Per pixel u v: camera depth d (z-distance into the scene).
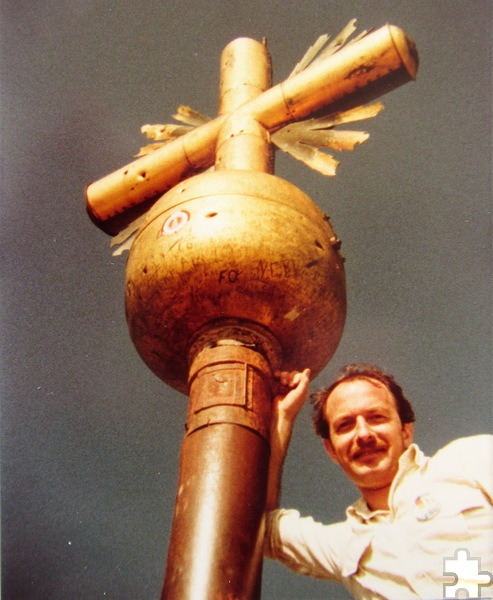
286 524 4.79
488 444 4.34
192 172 7.65
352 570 4.32
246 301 5.32
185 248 5.34
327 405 4.82
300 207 5.75
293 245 5.44
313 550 4.62
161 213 5.73
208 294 5.32
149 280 5.46
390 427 4.58
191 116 8.33
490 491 4.14
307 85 7.28
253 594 4.15
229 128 7.23
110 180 7.93
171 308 5.41
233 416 4.74
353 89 7.26
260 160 6.84
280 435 4.96
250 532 4.31
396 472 4.50
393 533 4.27
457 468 4.29
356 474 4.53
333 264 5.71
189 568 4.07
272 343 5.41
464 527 4.03
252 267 5.30
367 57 7.20
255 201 5.57
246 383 4.95
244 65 8.13
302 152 7.05
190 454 4.64
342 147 6.96
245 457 4.58
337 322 5.73
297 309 5.41
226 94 7.93
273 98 7.34
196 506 4.34
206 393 4.91
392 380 4.91
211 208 5.50
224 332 5.30
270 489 4.86
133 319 5.69
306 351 5.64
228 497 4.36
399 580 4.12
